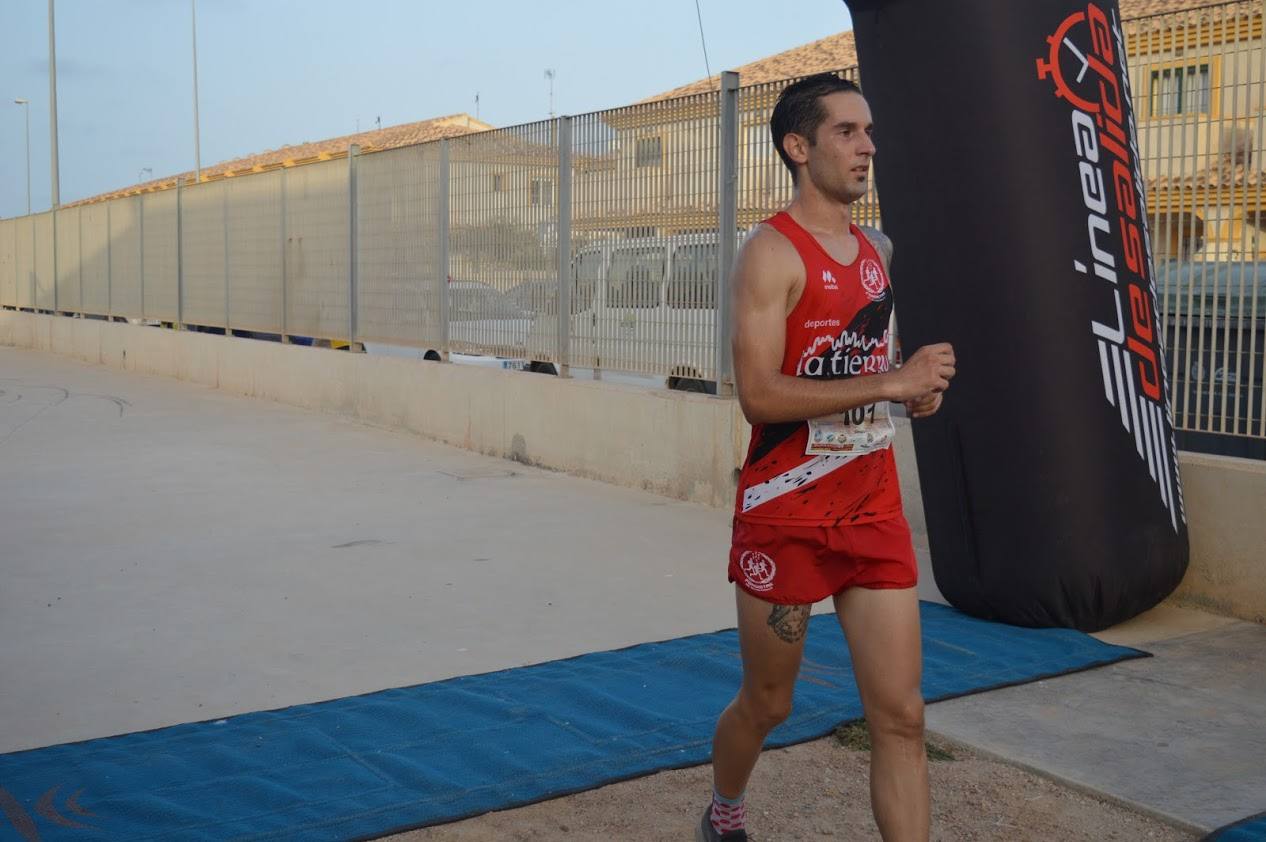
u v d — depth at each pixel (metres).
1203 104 5.82
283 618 5.83
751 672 3.04
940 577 5.68
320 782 3.85
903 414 7.56
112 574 6.69
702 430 8.52
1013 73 5.09
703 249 8.57
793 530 2.89
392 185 12.62
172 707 4.61
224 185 17.03
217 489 9.33
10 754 4.09
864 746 4.17
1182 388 6.01
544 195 10.22
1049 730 4.31
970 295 5.21
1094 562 5.29
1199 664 5.04
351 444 11.73
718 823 3.27
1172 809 3.67
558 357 10.15
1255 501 5.59
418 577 6.61
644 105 9.02
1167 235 6.01
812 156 2.90
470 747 4.14
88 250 23.61
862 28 5.38
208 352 17.64
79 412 14.49
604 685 4.77
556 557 7.06
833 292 2.88
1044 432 5.21
